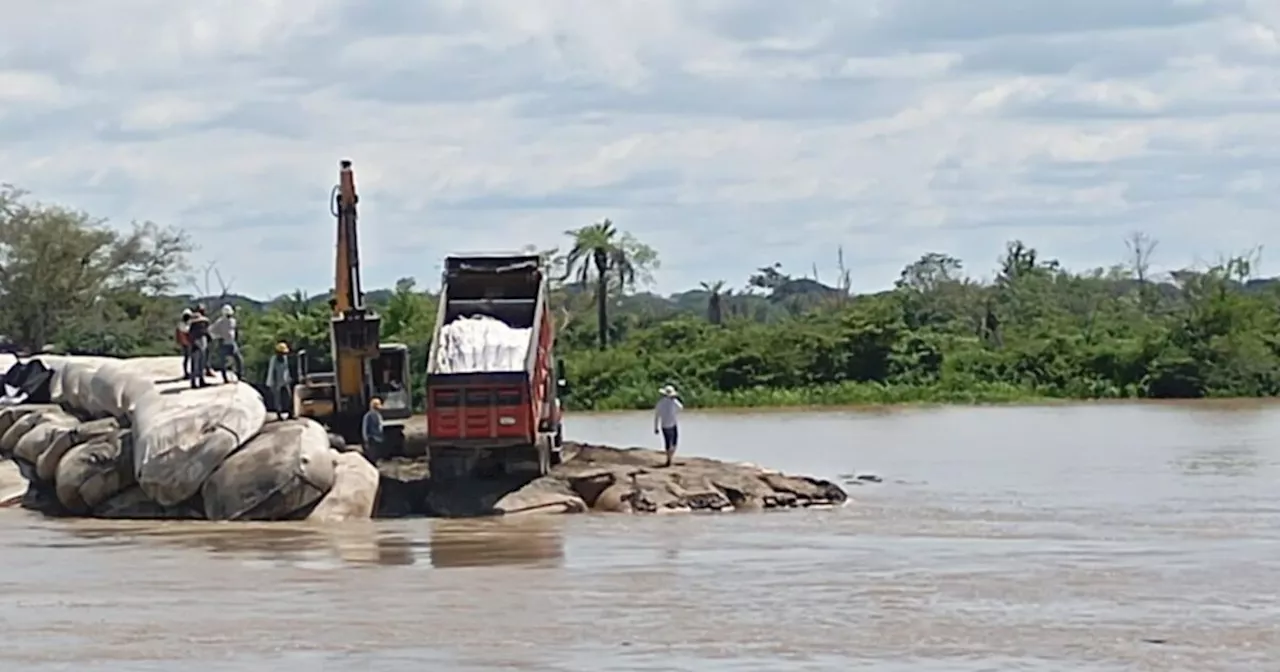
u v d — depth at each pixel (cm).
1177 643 2394
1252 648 2361
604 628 2514
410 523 3916
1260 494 4581
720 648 2364
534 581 2980
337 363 4522
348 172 4575
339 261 4556
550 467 4378
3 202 10875
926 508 4231
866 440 7269
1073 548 3409
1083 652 2338
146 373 4541
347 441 4525
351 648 2386
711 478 4297
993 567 3123
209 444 4022
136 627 2561
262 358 9619
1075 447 6625
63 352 10519
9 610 2723
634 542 3531
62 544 3572
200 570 3166
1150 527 3791
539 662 2281
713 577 3009
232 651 2375
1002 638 2430
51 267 10806
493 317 4434
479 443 4112
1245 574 3030
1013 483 4984
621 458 4578
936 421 8950
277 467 3975
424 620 2594
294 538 3638
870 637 2439
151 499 4059
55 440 4272
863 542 3519
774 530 3744
